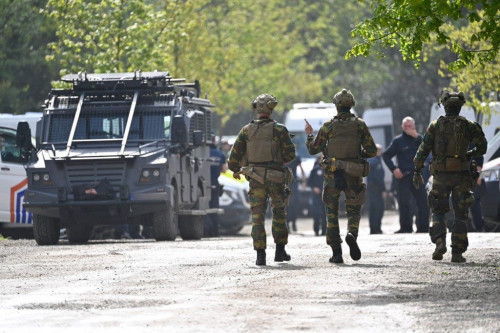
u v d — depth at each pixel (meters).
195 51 103.25
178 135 53.97
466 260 35.81
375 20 36.09
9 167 61.09
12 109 96.12
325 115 111.44
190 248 44.81
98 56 82.56
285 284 29.30
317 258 37.31
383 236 50.97
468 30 72.00
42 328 22.84
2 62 97.44
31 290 29.94
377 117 127.69
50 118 55.25
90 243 55.59
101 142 53.88
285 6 174.00
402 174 59.00
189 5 100.81
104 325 23.00
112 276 33.09
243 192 76.62
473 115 82.56
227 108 136.62
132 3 82.75
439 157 35.00
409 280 29.92
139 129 54.88
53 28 97.56
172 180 54.66
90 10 83.19
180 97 56.72
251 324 22.66
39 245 53.12
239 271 33.19
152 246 46.91
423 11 33.34
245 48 133.88
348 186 34.78
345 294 27.02
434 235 35.53
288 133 35.25
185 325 22.73
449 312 23.92
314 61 184.75
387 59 155.62
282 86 146.50
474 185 35.22
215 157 72.62
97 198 52.19
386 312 23.97
